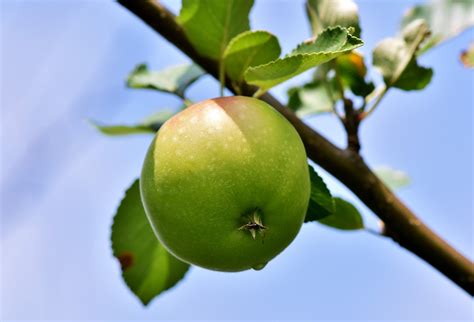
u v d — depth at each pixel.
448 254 0.60
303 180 0.53
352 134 0.60
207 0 0.58
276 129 0.53
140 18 0.61
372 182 0.60
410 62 0.61
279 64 0.53
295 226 0.54
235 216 0.52
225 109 0.53
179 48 0.61
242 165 0.51
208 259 0.53
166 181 0.52
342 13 0.58
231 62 0.58
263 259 0.54
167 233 0.53
